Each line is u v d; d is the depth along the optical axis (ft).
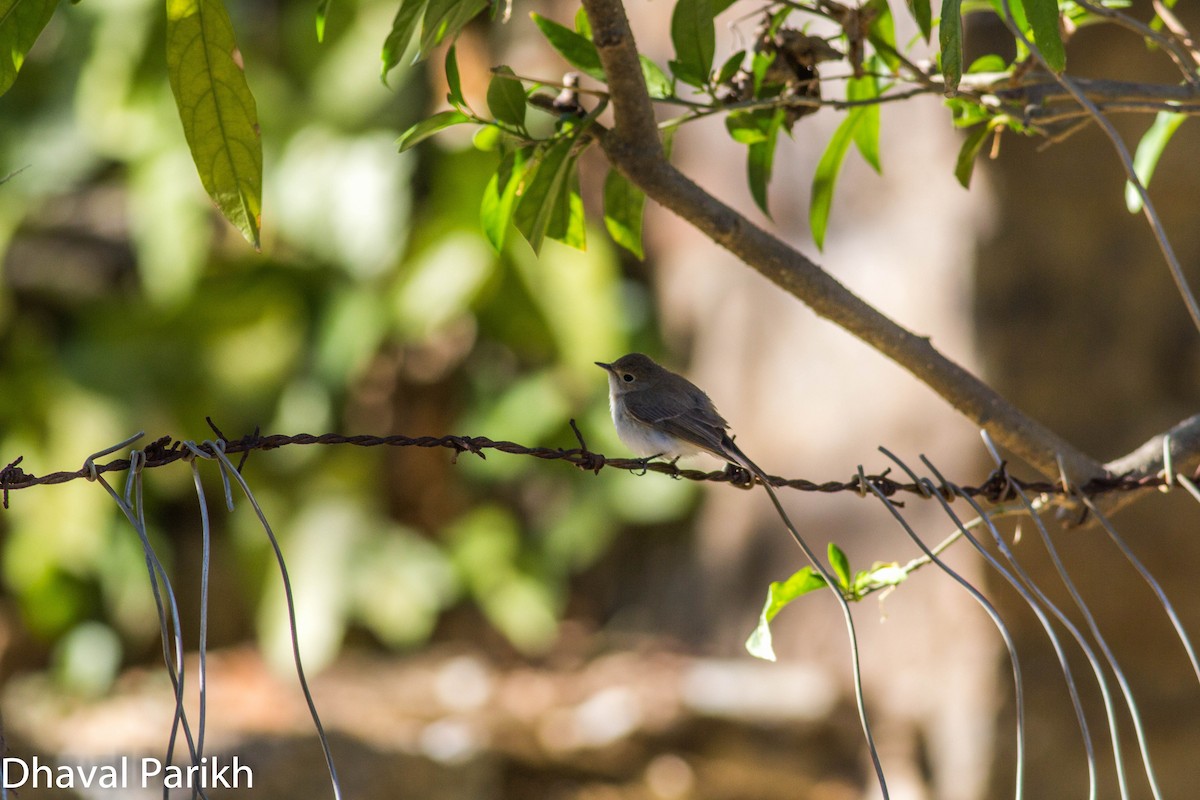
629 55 16.21
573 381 52.03
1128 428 37.11
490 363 53.98
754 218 44.37
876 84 20.38
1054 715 37.70
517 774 44.37
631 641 50.62
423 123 17.03
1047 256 36.78
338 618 48.34
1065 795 37.70
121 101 50.16
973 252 37.06
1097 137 36.19
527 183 17.92
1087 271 36.86
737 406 47.09
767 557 45.93
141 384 51.01
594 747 43.78
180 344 51.44
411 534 51.39
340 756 39.83
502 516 52.49
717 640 47.93
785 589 17.19
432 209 49.34
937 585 39.09
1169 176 36.35
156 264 48.80
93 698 47.47
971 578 37.83
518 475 52.80
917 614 40.01
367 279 49.37
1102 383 37.09
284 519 50.26
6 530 53.21
